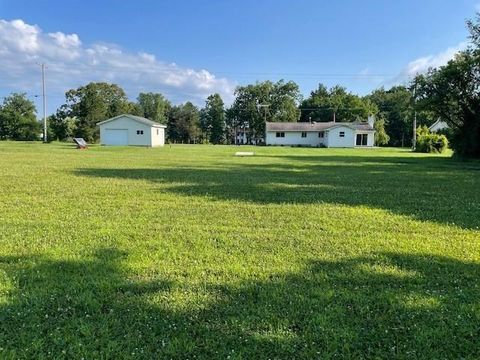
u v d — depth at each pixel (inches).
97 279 151.7
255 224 245.4
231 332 115.6
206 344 109.7
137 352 105.1
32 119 2640.3
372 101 3545.8
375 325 120.8
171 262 172.2
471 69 940.6
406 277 159.2
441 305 134.4
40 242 198.2
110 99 2967.5
